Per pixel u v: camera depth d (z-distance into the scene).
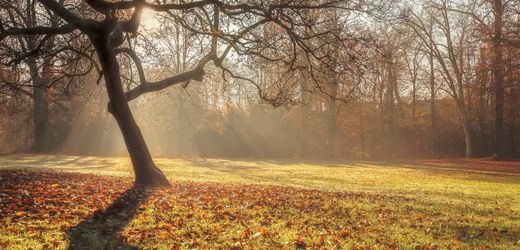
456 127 63.25
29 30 14.23
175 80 17.95
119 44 16.17
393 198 16.19
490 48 44.38
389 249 8.41
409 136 63.28
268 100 18.64
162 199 12.84
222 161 41.94
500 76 44.78
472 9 49.97
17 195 11.79
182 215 10.53
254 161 43.31
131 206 11.50
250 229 9.40
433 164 44.56
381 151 59.69
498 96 49.28
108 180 17.94
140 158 16.56
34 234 8.06
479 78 48.00
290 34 15.22
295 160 46.78
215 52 18.75
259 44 17.28
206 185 18.14
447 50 55.72
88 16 19.22
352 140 60.22
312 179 25.38
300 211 12.01
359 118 57.22
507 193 20.45
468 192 20.52
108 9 13.66
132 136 16.44
